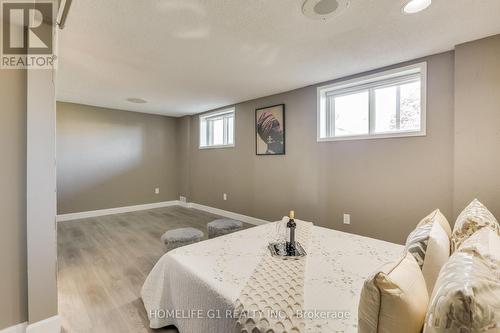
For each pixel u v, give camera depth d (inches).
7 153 61.4
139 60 101.9
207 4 65.4
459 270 29.7
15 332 61.6
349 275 52.4
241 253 63.9
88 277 95.7
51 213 65.4
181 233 103.3
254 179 171.3
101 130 197.3
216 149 202.2
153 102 179.2
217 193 203.0
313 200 137.4
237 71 114.7
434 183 98.3
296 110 144.3
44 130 64.3
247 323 40.0
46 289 64.6
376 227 114.1
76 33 80.0
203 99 169.6
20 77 62.8
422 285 34.3
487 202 83.3
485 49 83.4
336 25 75.8
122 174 208.8
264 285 48.4
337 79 124.9
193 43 87.4
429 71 98.2
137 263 108.3
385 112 115.2
